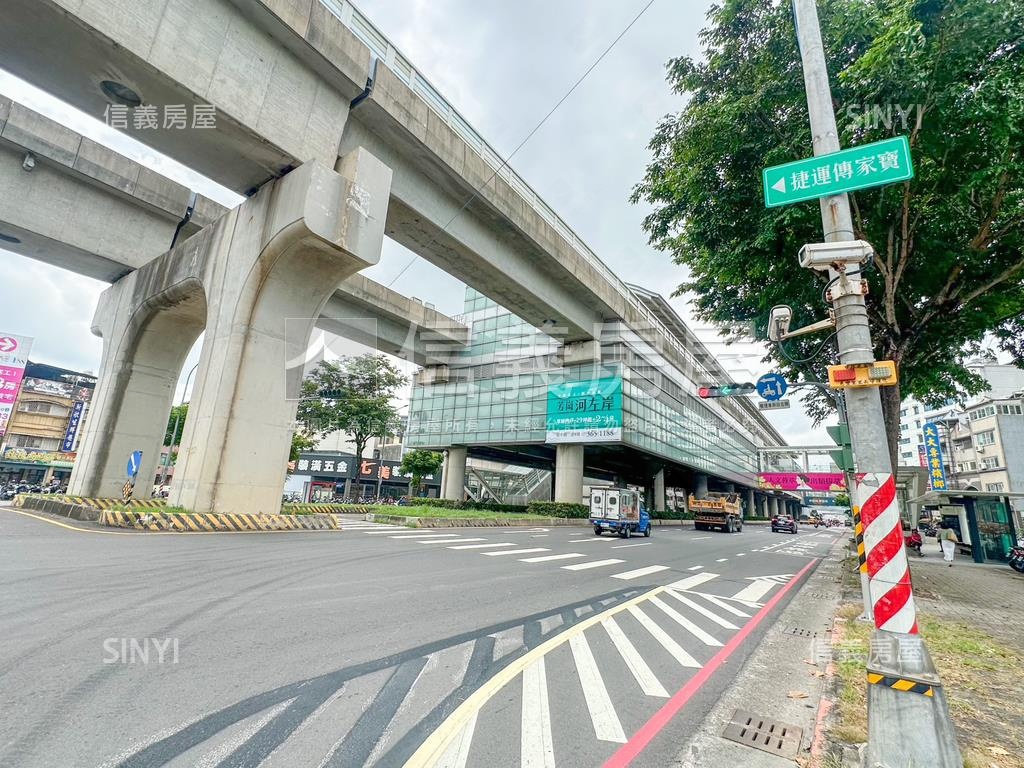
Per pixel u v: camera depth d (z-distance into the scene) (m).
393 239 18.25
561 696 3.80
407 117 15.16
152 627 4.59
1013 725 3.63
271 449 13.82
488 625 5.52
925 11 7.22
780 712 3.78
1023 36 6.97
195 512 12.20
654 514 37.47
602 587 8.42
